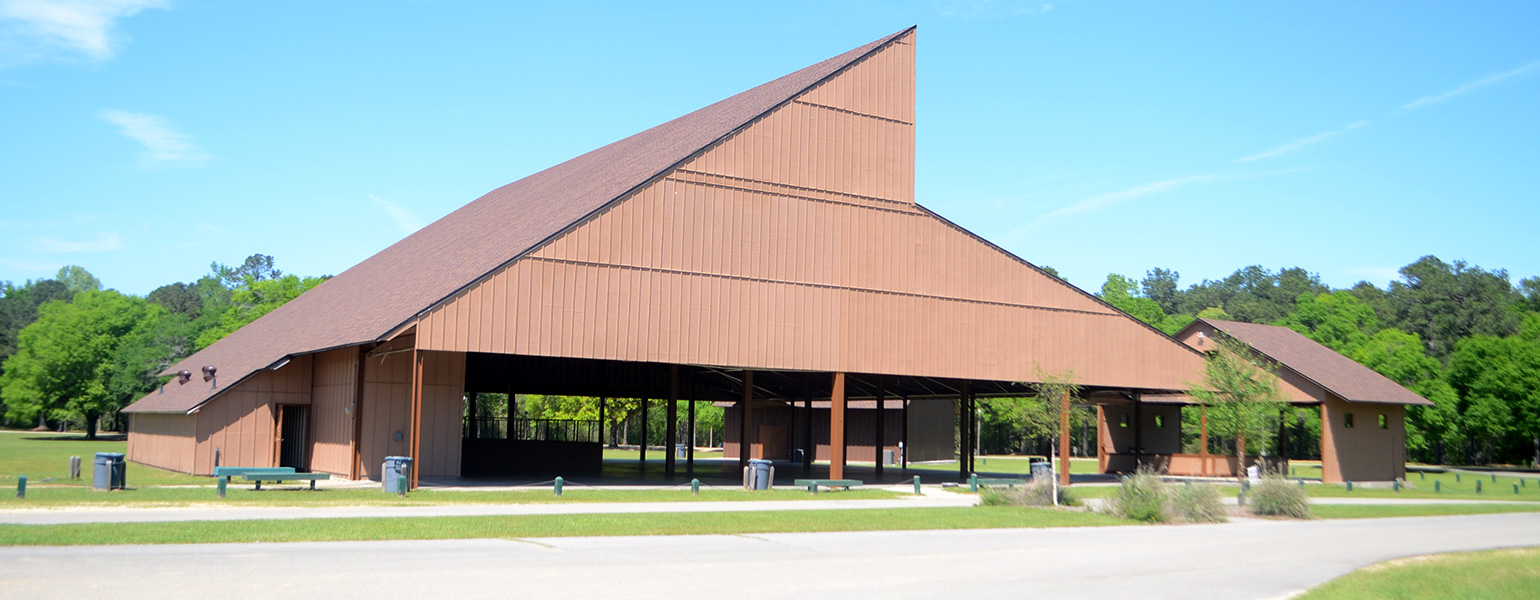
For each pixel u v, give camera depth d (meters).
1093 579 15.02
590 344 30.16
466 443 43.16
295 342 38.78
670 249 31.86
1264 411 41.12
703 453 78.75
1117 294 118.06
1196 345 52.59
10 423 112.88
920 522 22.53
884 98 36.66
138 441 47.28
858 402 68.12
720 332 32.41
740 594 12.59
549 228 31.73
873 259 35.66
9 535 15.20
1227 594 14.11
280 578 12.42
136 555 13.96
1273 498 28.78
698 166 32.66
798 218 34.31
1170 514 25.67
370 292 41.25
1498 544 21.72
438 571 13.45
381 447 32.50
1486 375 77.25
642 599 11.98
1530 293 130.25
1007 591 13.58
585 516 21.34
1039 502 28.73
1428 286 126.19
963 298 37.34
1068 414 37.62
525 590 12.28
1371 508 32.44
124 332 96.25
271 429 36.44
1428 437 78.38
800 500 28.88
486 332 28.62
